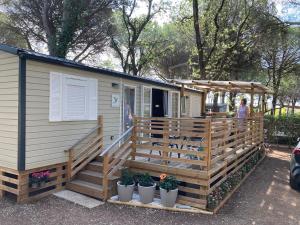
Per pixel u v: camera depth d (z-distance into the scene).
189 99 15.99
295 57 23.06
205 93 18.02
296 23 18.58
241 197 7.27
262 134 13.25
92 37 20.23
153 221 5.61
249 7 19.47
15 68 6.29
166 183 6.28
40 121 6.60
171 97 13.16
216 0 19.80
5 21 19.53
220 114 15.54
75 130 7.51
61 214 5.80
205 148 6.31
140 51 24.64
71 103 7.38
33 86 6.42
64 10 17.23
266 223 5.62
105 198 6.57
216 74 20.02
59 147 7.08
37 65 6.49
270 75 24.45
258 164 11.59
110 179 6.66
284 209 6.46
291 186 8.12
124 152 7.29
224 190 6.96
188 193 6.68
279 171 10.42
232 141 8.49
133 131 7.50
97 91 8.21
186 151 6.58
